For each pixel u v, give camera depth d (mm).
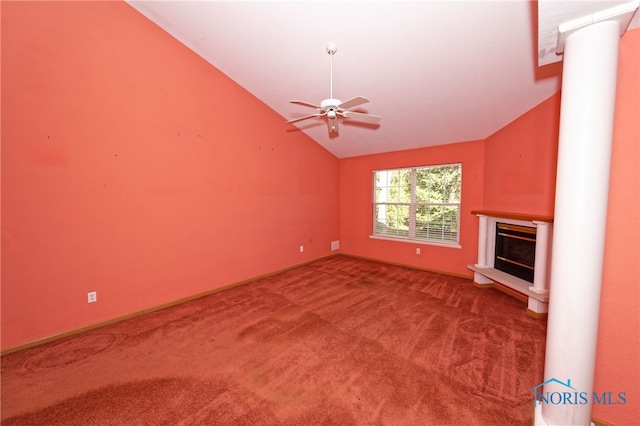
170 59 3379
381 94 3641
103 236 2934
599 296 1418
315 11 2584
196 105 3648
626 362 1520
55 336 2670
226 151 4016
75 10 2670
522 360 2324
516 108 3396
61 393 1973
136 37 3084
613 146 1488
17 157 2424
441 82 3195
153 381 2096
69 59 2646
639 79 1404
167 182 3406
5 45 2324
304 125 5020
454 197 4691
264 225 4621
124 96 3018
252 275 4457
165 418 1745
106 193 2934
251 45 3297
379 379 2100
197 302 3609
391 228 5559
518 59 2662
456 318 3119
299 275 4789
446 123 4031
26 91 2434
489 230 4133
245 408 1823
